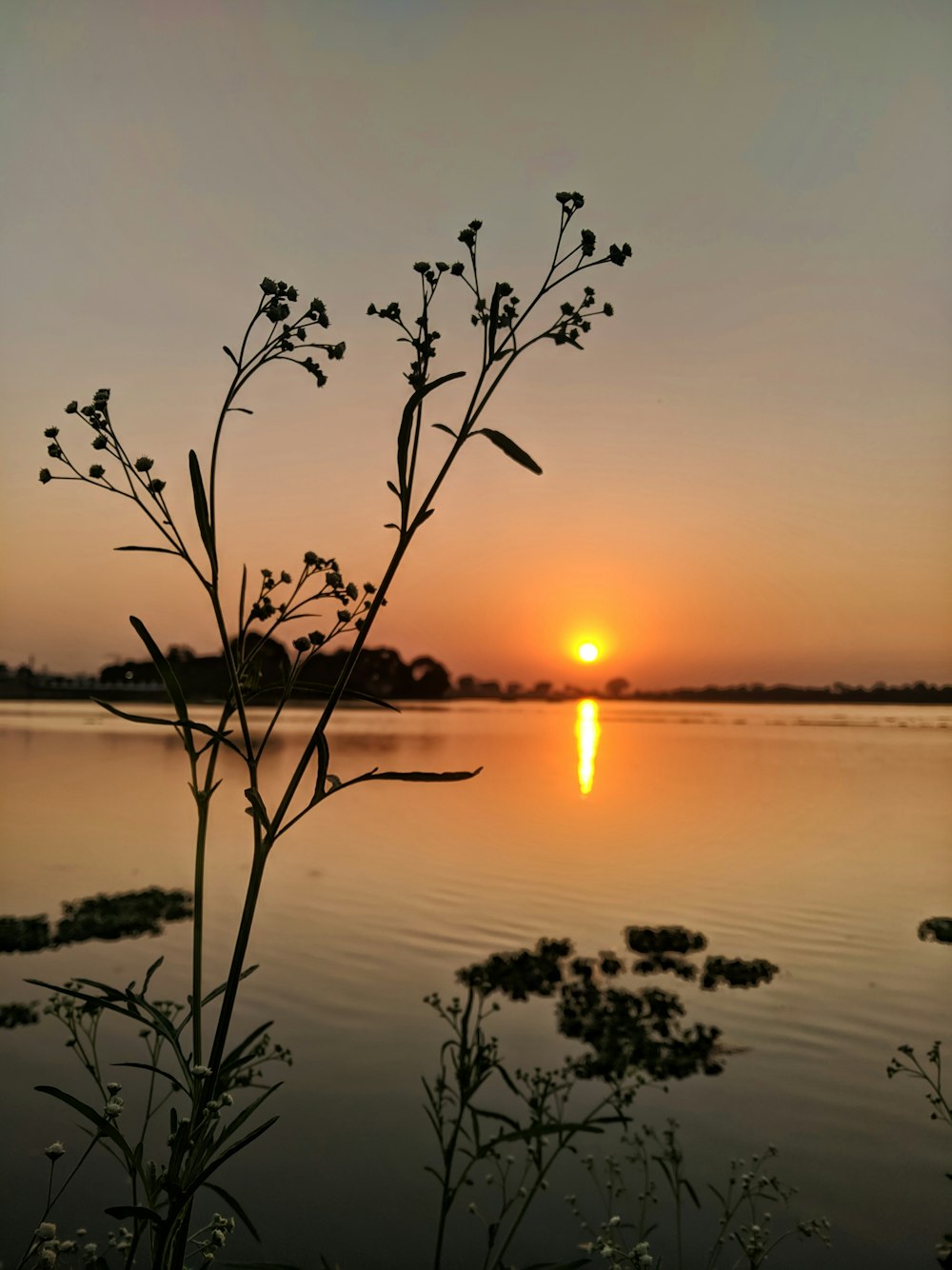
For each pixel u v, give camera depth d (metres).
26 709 109.31
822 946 13.95
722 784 37.00
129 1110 8.16
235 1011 11.02
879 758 51.56
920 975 12.48
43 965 12.76
